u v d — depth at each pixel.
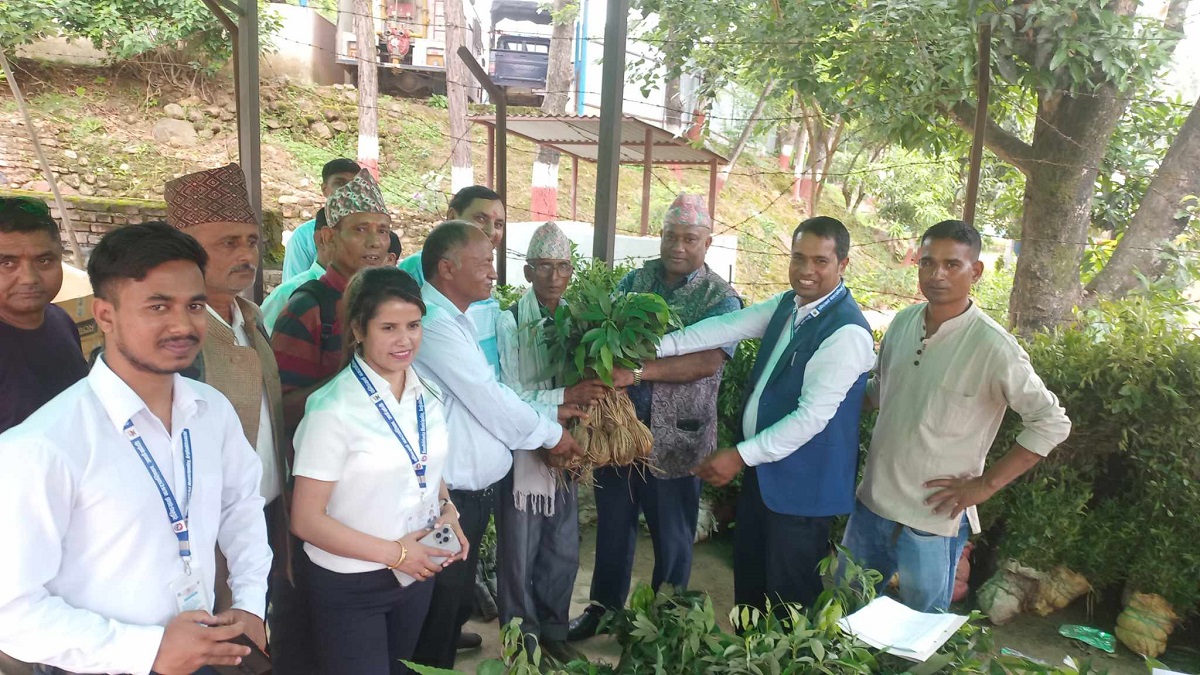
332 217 2.65
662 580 3.27
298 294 2.54
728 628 3.54
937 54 5.47
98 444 1.42
